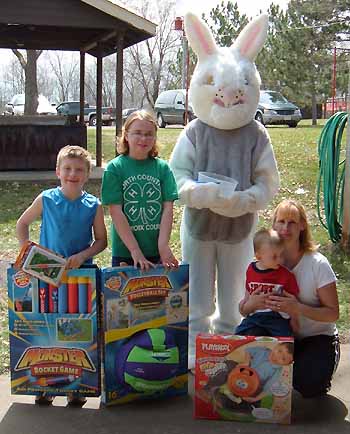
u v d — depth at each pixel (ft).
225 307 12.75
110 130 71.92
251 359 10.11
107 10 32.19
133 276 10.57
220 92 11.83
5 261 19.66
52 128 38.17
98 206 11.00
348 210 20.11
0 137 37.70
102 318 10.59
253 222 12.51
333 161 20.02
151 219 11.19
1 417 10.44
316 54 99.81
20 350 10.58
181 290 10.96
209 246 12.48
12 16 31.83
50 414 10.56
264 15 12.33
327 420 10.38
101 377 10.87
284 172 33.60
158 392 10.89
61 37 40.27
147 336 10.69
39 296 10.44
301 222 10.80
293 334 11.00
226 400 10.26
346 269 18.67
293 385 10.89
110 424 10.22
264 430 10.03
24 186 32.86
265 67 108.78
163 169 11.28
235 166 12.13
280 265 10.78
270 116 75.66
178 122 81.61
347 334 14.19
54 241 10.86
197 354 10.24
